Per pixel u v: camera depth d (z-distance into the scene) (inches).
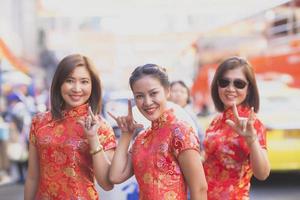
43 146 150.8
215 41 558.9
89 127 144.9
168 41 1749.5
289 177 419.2
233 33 511.2
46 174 151.0
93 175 151.5
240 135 145.0
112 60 1806.1
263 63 442.0
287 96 379.6
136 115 173.6
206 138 161.2
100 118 153.1
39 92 589.3
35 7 1230.3
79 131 149.3
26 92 486.0
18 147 427.5
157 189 135.1
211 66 565.9
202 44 605.6
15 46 877.8
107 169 145.0
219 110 166.6
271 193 357.7
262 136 150.7
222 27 537.3
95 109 153.3
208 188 157.5
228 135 155.3
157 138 136.9
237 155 153.7
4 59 541.3
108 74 1793.8
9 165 424.8
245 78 160.4
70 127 150.0
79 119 150.4
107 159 146.7
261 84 395.5
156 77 137.3
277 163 358.3
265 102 376.5
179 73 725.9
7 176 425.1
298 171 438.9
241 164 154.2
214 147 156.9
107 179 145.2
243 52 484.1
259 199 338.3
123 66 1801.2
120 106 390.0
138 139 141.0
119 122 146.6
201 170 135.9
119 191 197.8
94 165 145.0
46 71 1133.7
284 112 364.8
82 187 148.9
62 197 148.9
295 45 399.9
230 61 162.4
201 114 416.2
